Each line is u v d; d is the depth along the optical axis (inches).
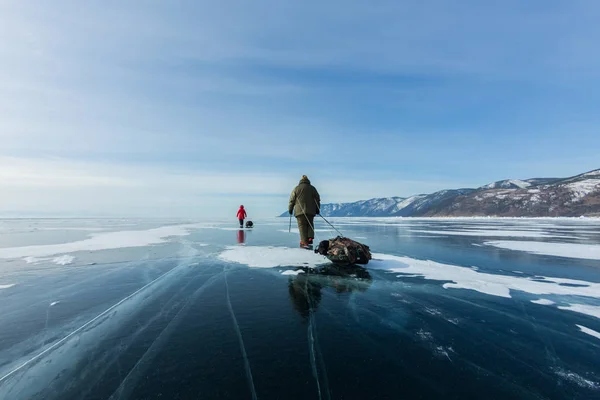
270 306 159.2
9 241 473.1
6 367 98.7
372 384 88.5
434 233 678.5
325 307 158.1
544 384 89.7
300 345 113.5
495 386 88.4
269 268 258.7
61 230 741.9
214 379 90.1
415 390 86.0
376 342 116.5
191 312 149.6
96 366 98.3
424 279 221.1
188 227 874.1
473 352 109.5
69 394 84.0
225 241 462.3
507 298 175.2
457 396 83.5
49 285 201.3
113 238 517.7
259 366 97.7
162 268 257.6
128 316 144.0
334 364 99.6
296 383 88.3
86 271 245.3
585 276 232.7
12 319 140.3
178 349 109.7
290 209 390.6
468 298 175.3
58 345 113.7
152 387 86.3
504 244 450.3
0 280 214.8
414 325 134.0
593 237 581.0
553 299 173.2
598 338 121.8
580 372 96.7
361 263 274.5
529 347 113.6
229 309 154.2
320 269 254.5
